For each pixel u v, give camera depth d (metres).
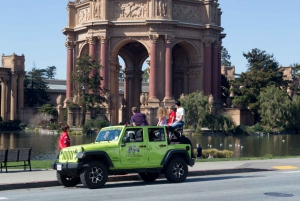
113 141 26.12
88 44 109.88
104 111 103.12
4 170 32.66
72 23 114.56
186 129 96.50
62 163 25.36
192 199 20.91
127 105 123.06
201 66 109.62
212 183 26.28
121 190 24.09
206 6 109.69
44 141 77.00
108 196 22.03
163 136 27.14
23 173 30.39
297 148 67.44
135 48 120.50
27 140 79.00
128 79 123.25
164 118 29.30
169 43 103.62
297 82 146.38
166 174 26.94
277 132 103.44
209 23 109.44
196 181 27.50
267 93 106.62
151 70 103.25
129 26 105.25
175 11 106.50
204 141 79.56
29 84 153.75
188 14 108.31
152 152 26.62
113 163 25.61
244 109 111.81
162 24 103.12
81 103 101.00
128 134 26.25
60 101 114.44
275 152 61.53
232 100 115.06
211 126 96.69
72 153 25.44
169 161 27.09
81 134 93.69
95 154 25.12
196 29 108.56
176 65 118.00
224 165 34.25
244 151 63.06
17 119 130.62
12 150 31.66
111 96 104.38
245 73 121.00
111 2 106.25
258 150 64.50
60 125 105.50
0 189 25.28
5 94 132.75
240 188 24.14
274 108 104.62
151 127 26.98
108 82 105.56
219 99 113.38
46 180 26.97
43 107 121.44
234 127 98.38
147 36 105.00
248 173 31.75
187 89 112.38
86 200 20.94
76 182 26.66
